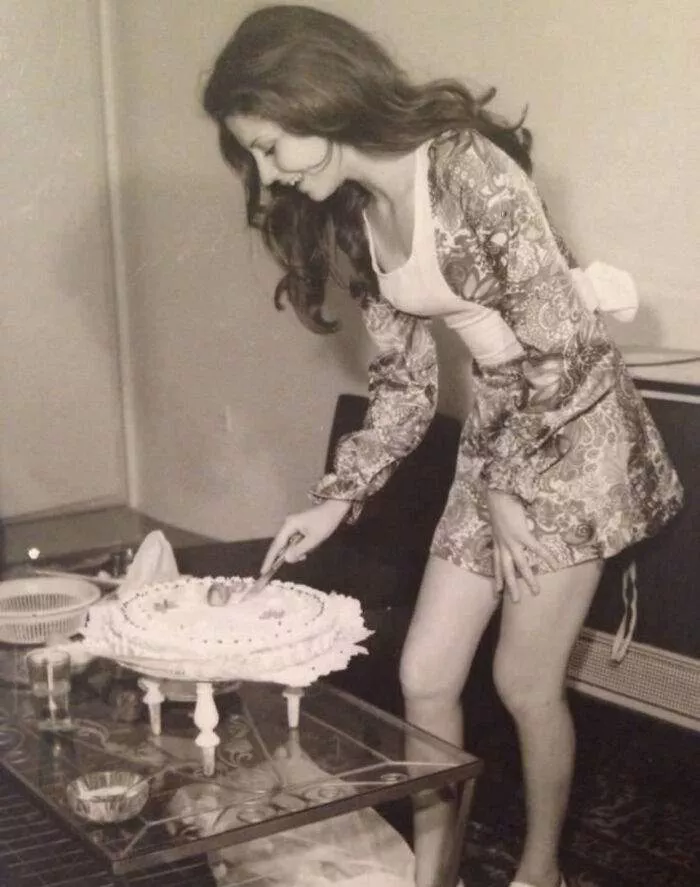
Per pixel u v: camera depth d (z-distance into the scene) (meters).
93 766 1.37
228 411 3.46
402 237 1.61
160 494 3.78
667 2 2.09
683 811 1.94
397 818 1.86
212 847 1.21
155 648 1.39
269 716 1.51
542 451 1.56
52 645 1.60
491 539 1.66
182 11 3.32
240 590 1.60
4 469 3.70
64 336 3.72
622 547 1.62
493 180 1.49
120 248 3.71
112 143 3.64
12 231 3.58
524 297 1.51
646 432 1.67
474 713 2.11
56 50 3.55
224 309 3.40
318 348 3.09
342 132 1.50
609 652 2.03
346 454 1.75
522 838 1.87
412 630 1.70
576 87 2.25
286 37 1.46
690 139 2.09
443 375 2.62
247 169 1.69
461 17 2.44
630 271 2.22
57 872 1.62
